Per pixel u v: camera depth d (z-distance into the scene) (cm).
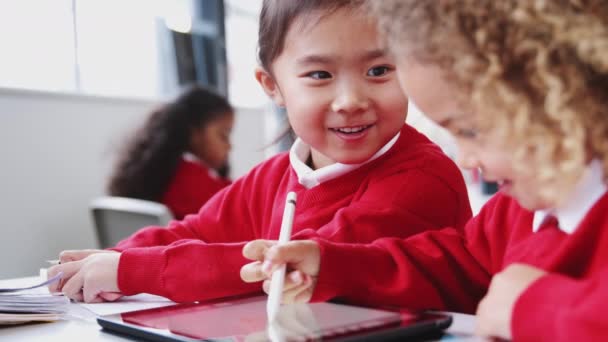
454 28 60
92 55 337
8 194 275
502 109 58
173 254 98
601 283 56
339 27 97
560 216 68
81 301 101
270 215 118
